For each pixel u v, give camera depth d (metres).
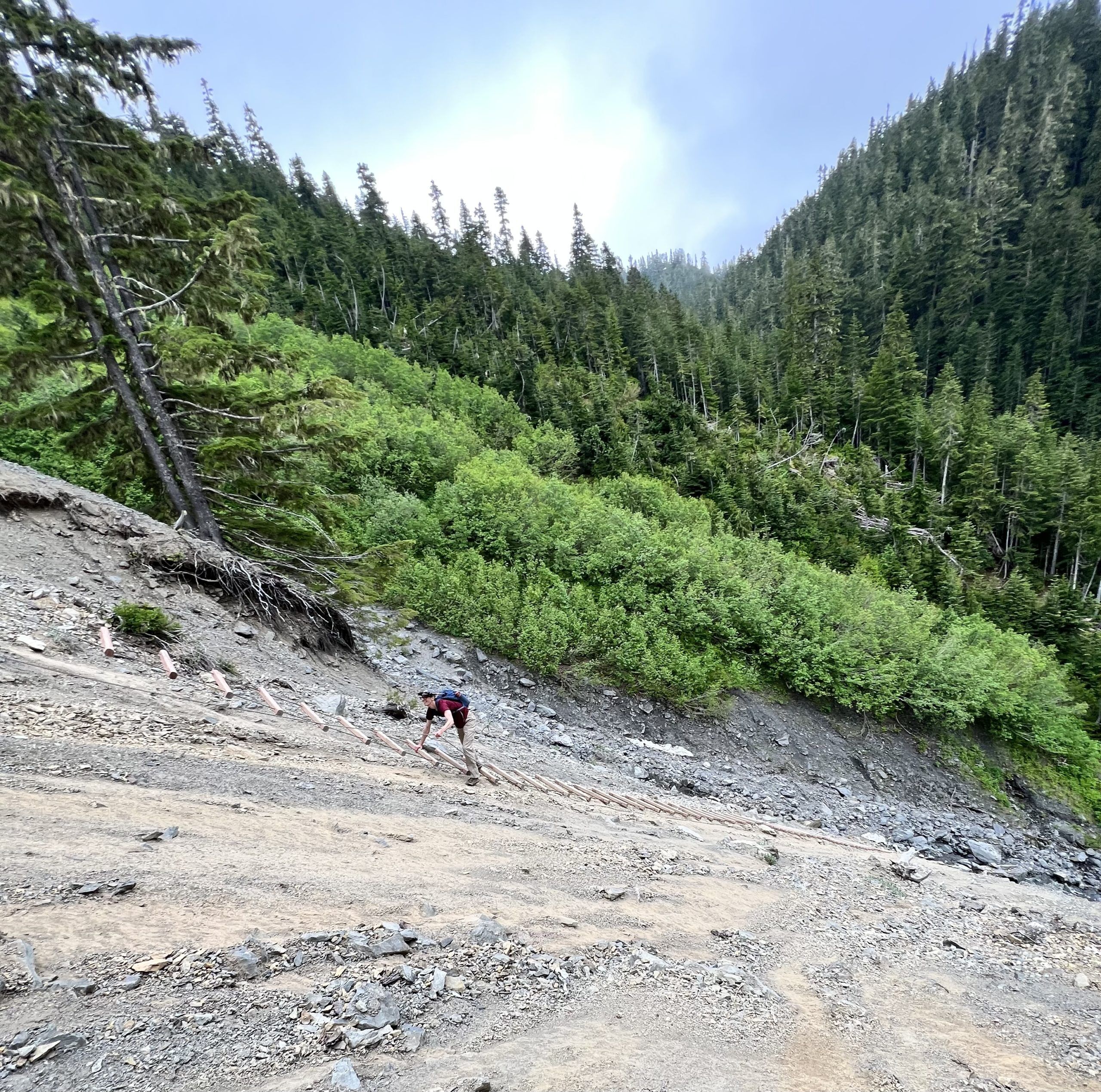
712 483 45.66
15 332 12.30
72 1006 2.23
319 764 6.43
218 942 2.92
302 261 68.94
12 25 9.98
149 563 9.97
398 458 25.59
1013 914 8.55
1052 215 88.06
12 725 4.70
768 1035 3.77
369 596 13.98
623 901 5.38
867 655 21.52
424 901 4.12
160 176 12.99
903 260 90.38
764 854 8.87
